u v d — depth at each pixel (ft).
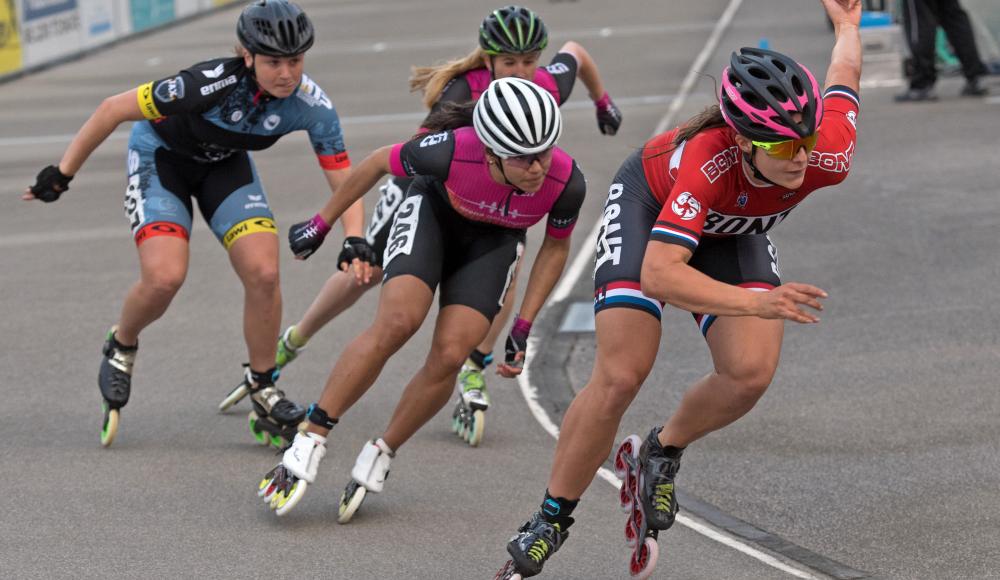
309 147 128.36
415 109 140.36
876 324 67.15
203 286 80.64
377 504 46.83
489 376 62.08
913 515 44.78
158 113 48.75
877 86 141.69
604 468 50.83
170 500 46.88
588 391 37.14
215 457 51.72
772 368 36.68
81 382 61.87
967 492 46.47
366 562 41.37
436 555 42.01
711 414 37.83
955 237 82.12
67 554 41.73
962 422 53.52
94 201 107.34
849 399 57.16
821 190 97.50
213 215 52.19
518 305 73.41
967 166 100.78
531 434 54.49
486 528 44.42
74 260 87.66
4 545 42.45
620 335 36.65
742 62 33.37
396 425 44.27
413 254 43.37
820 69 143.74
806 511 45.70
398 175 42.88
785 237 85.46
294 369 63.21
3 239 94.94
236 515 45.52
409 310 42.78
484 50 50.11
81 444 53.06
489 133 39.14
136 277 82.74
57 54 201.57
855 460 50.34
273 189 107.65
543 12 237.04
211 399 59.41
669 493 39.14
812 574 40.29
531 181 39.73
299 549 42.39
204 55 204.23
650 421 55.98
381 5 274.16
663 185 38.04
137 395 59.98
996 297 69.92
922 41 127.24
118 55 211.20
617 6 238.68
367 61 183.21
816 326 67.77
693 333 69.00
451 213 44.27
